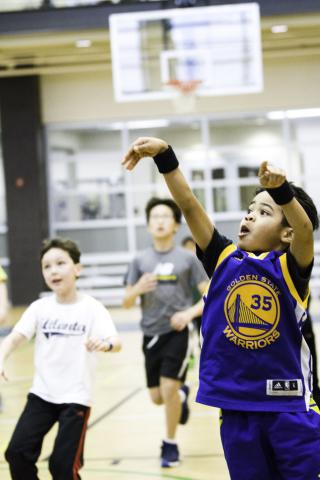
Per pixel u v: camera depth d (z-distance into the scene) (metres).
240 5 11.72
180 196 2.49
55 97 16.69
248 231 2.52
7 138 16.45
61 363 3.44
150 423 5.77
